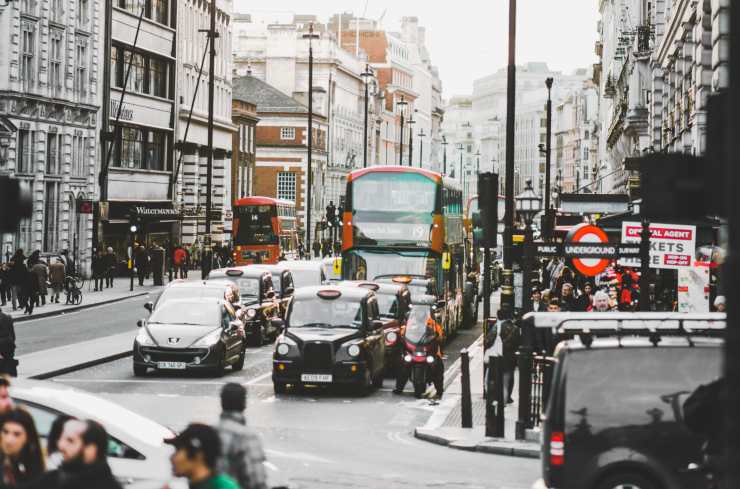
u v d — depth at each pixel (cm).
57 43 6556
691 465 1188
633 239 2331
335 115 14388
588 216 5219
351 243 3809
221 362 3022
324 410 2512
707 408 1067
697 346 1203
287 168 12756
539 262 4884
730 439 607
